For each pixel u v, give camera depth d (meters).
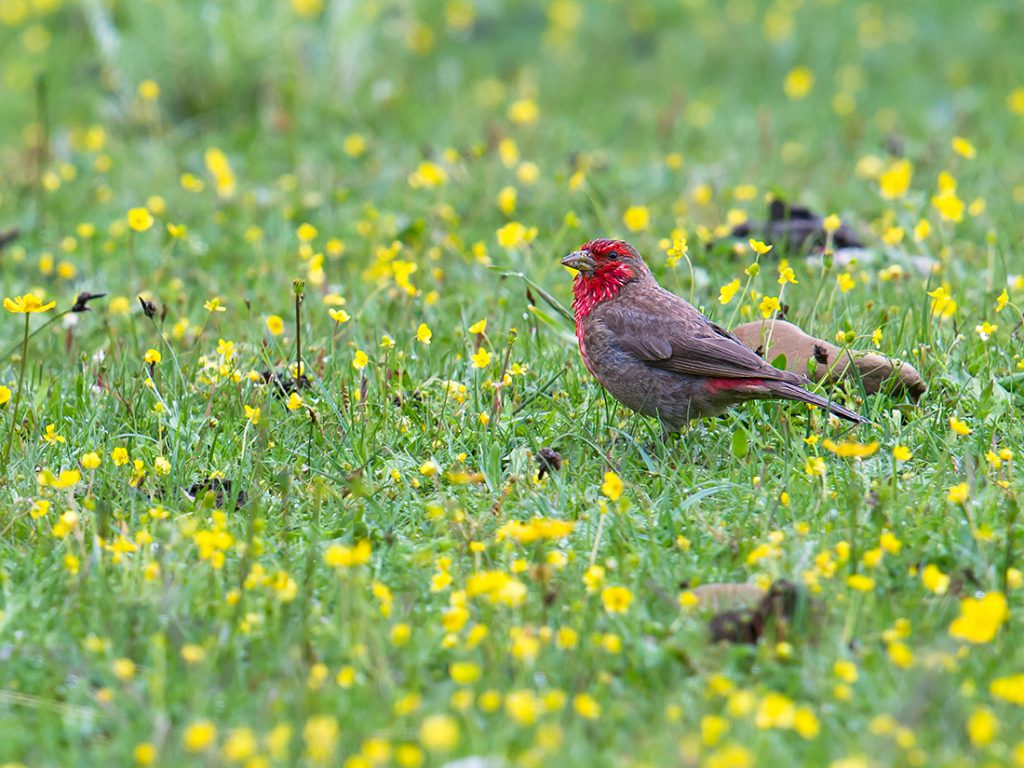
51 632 8.30
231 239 17.00
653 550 9.05
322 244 16.67
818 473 9.90
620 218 17.39
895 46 27.73
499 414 11.30
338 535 9.67
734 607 8.44
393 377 11.98
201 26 23.33
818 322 13.10
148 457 10.87
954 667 7.53
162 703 7.33
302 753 7.04
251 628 8.15
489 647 7.86
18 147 22.58
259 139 21.53
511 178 18.97
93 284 15.76
